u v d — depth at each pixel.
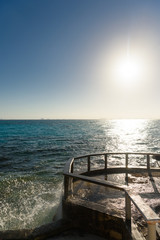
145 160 17.91
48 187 9.64
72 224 3.60
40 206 7.12
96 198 4.49
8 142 33.19
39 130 72.69
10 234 3.20
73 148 26.28
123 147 28.31
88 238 3.20
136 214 3.54
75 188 5.24
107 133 58.16
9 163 16.50
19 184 10.24
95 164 16.09
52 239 3.17
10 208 7.04
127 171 7.23
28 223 5.84
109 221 3.18
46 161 17.42
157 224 3.10
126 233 2.80
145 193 4.94
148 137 45.72
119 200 4.36
